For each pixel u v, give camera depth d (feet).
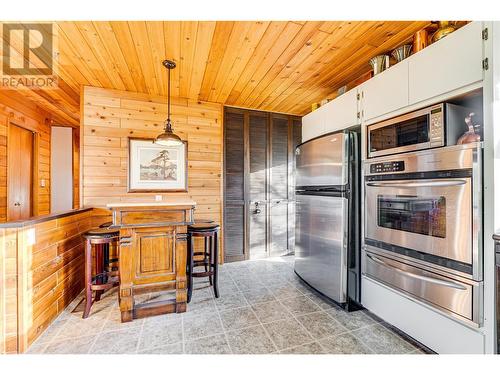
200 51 7.36
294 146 14.05
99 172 10.15
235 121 12.64
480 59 4.44
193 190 11.61
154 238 7.22
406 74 5.78
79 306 7.73
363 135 7.04
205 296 8.50
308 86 10.05
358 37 6.71
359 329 6.45
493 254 4.27
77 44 6.98
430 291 5.17
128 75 9.00
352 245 7.27
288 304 7.90
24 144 12.01
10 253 5.57
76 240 8.38
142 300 8.04
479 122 5.16
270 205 13.41
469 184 4.50
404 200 5.76
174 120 11.30
